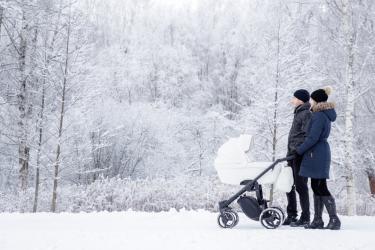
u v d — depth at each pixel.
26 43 17.34
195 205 12.80
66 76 14.59
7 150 20.09
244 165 5.90
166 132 28.41
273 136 15.05
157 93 45.72
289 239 4.70
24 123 15.88
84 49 14.98
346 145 13.69
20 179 16.95
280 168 5.84
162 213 7.57
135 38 53.44
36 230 5.59
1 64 17.52
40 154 15.11
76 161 16.92
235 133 29.16
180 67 48.34
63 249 4.36
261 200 5.95
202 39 54.91
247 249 4.26
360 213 14.16
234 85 45.16
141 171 26.36
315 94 5.85
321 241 4.61
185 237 4.86
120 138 25.47
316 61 15.61
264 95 15.15
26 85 16.81
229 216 5.95
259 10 36.16
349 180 13.55
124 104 28.66
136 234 5.07
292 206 6.23
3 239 4.86
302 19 16.55
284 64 15.08
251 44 32.00
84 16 15.37
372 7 14.70
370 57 14.73
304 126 5.95
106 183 14.67
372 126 16.50
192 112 42.84
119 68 43.12
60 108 15.30
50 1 16.50
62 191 16.64
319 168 5.68
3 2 16.02
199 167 29.30
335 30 14.97
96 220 6.86
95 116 23.12
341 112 16.19
